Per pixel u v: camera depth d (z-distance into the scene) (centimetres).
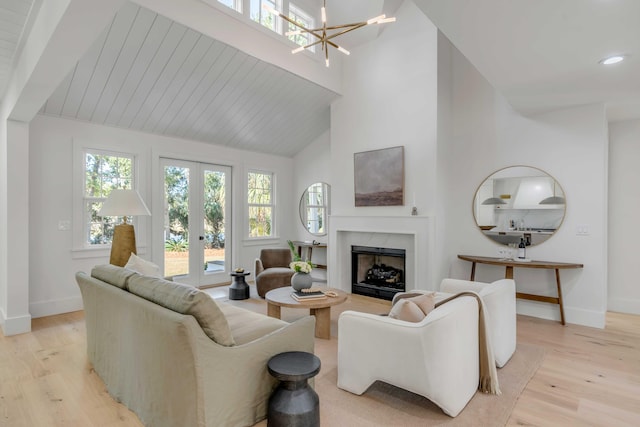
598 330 364
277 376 178
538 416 207
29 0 228
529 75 299
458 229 473
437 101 441
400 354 209
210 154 564
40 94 290
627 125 430
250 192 631
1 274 376
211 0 377
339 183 540
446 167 465
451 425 196
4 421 202
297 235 682
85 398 227
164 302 184
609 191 441
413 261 461
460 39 240
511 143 435
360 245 515
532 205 420
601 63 275
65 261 415
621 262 434
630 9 201
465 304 221
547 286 410
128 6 318
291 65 465
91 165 443
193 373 165
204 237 566
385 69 490
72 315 404
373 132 501
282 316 402
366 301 482
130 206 337
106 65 365
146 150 487
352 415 206
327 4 509
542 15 210
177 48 374
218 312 178
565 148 398
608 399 226
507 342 280
